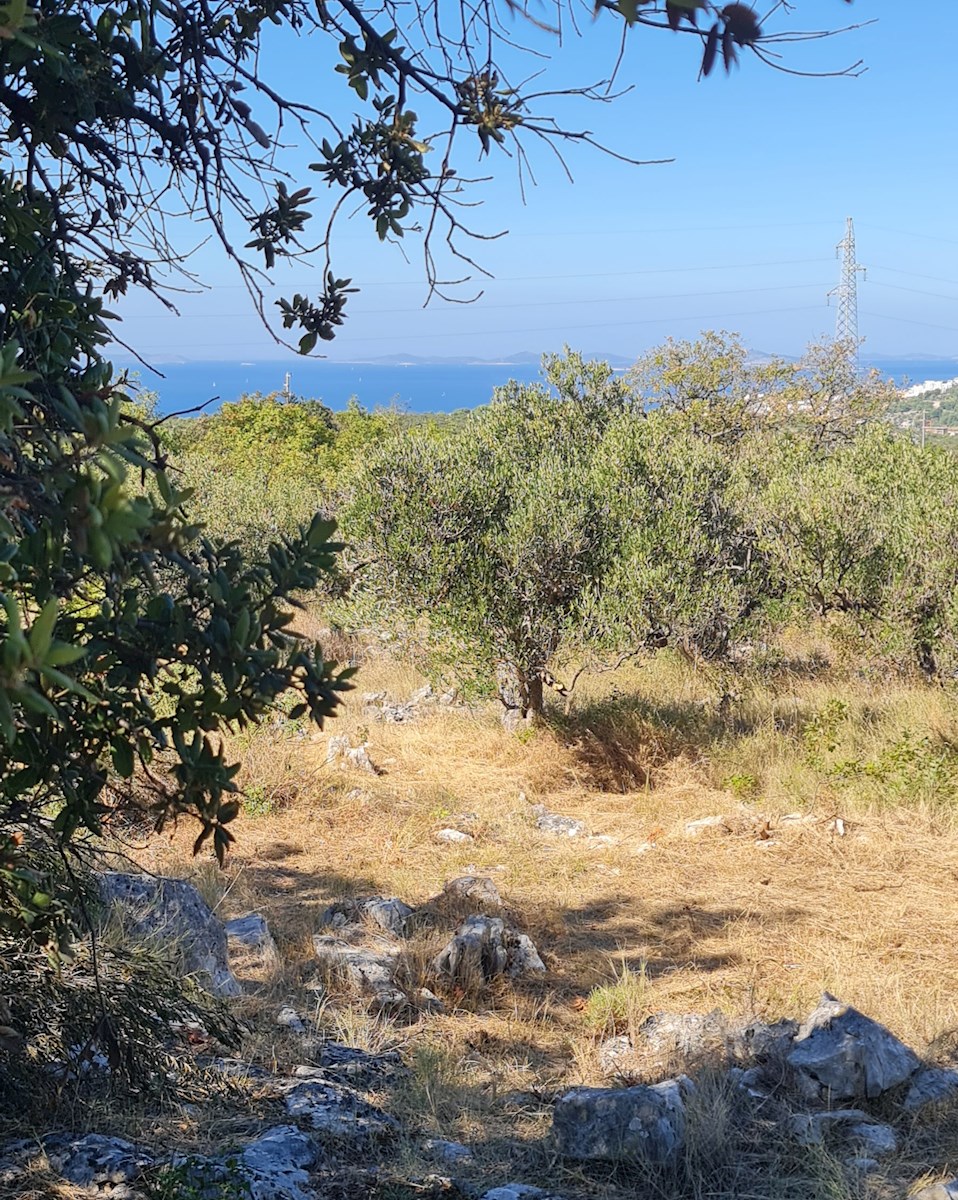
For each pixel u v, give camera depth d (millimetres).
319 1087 4602
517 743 11711
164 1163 3660
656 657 13938
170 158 2367
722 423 29391
